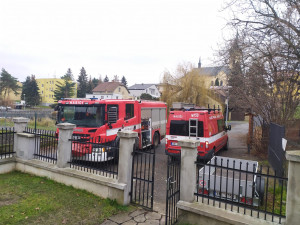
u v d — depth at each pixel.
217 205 4.21
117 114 9.02
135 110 10.40
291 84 9.80
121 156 5.27
